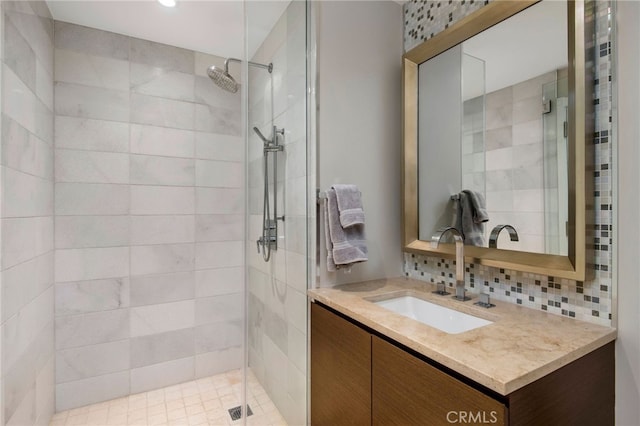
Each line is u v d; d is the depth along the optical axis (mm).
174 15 1912
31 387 1541
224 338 2428
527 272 1174
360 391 1133
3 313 1238
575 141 1021
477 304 1241
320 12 1528
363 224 1515
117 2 1781
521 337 918
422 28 1652
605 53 1003
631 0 949
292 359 1649
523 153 1212
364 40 1655
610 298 988
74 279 1967
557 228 1105
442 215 1532
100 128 2033
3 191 1245
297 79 1612
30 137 1546
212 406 2012
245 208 1755
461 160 1444
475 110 1382
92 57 2016
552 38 1122
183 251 2289
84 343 1997
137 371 2146
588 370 879
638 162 935
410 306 1466
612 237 985
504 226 1273
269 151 1689
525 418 719
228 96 2438
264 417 1694
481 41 1352
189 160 2307
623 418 962
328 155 1544
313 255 1519
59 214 1923
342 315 1282
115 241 2078
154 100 2193
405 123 1660
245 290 1739
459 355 804
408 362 929
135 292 2141
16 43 1389
